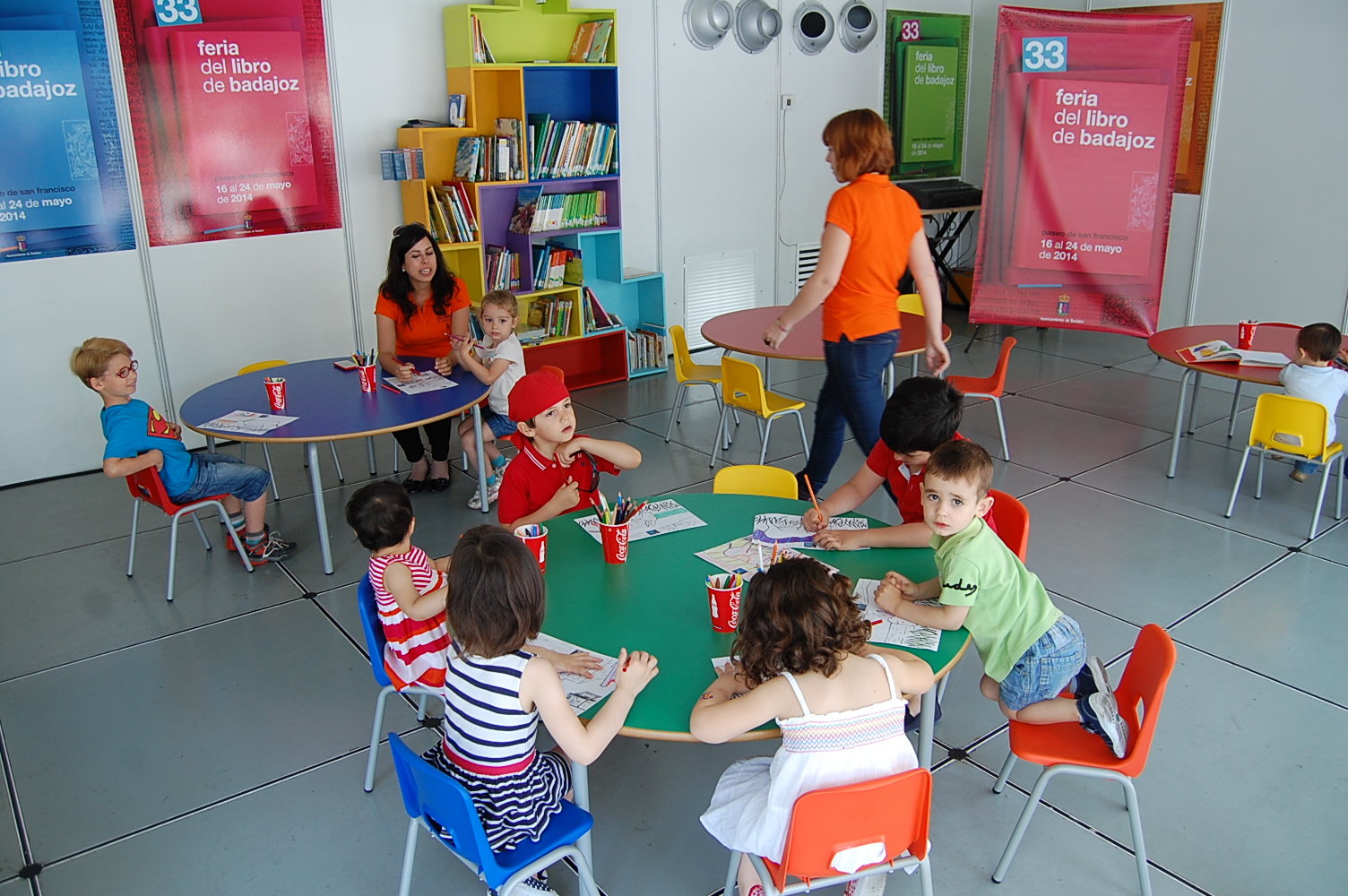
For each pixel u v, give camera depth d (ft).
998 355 23.45
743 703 5.66
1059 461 16.56
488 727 5.89
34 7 14.61
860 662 5.82
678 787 8.77
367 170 18.35
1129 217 20.97
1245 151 21.99
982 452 6.86
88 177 15.61
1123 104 20.42
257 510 13.05
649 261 22.58
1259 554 13.10
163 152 16.16
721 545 8.46
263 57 16.67
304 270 18.06
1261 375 14.05
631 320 22.77
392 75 18.17
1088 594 12.05
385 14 17.81
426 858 7.92
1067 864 7.75
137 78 15.67
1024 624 7.06
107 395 11.69
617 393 21.01
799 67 23.99
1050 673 7.04
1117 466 16.34
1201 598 11.94
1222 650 10.76
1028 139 21.02
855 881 6.30
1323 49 20.30
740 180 23.75
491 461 15.70
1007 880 7.57
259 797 8.70
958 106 27.43
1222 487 15.40
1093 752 7.02
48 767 9.14
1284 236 21.68
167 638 11.39
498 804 6.01
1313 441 13.39
